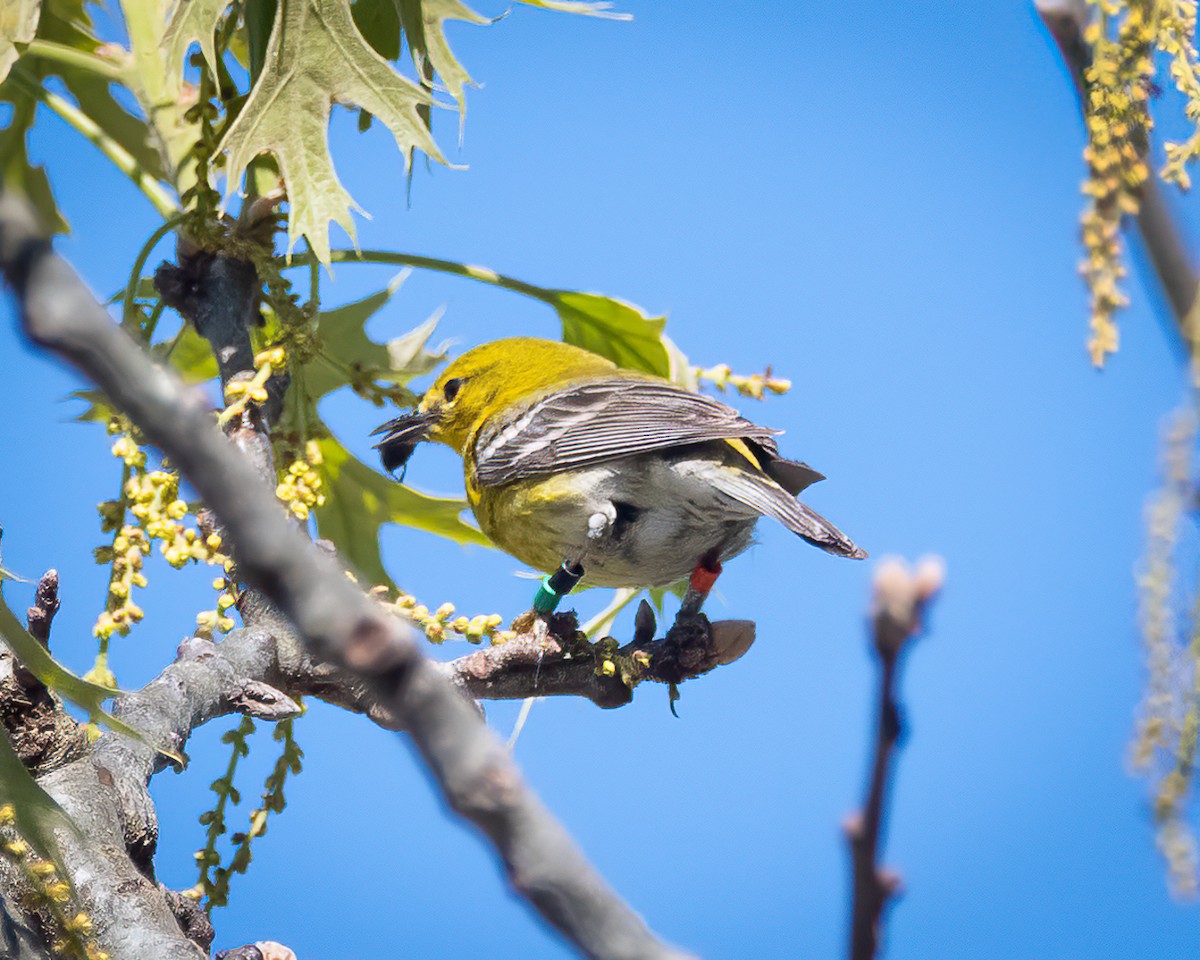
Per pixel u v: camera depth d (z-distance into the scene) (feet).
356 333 42.34
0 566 22.21
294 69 31.73
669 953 6.77
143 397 6.22
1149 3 14.61
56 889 21.04
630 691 33.09
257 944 25.59
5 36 34.32
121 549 26.76
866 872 6.68
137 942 22.80
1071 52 14.71
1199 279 11.21
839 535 36.17
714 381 34.99
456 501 43.09
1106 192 12.57
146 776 26.61
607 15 37.47
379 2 37.70
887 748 6.61
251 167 35.94
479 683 31.55
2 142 42.50
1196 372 9.09
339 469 42.80
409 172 31.42
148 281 37.88
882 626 6.56
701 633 33.86
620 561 40.29
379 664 6.56
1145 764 8.22
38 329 5.98
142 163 43.29
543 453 40.40
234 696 28.60
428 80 35.17
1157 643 8.41
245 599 31.07
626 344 43.11
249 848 27.94
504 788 6.69
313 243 30.76
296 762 28.71
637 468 39.45
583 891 6.70
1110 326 12.28
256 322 36.81
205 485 6.40
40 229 5.98
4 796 21.77
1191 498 8.77
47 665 22.93
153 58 38.01
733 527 39.88
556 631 32.99
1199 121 14.90
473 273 39.58
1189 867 7.90
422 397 46.47
